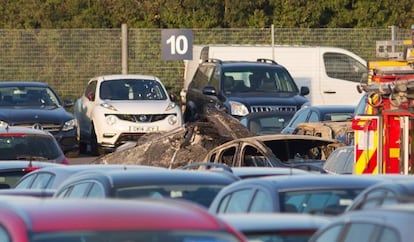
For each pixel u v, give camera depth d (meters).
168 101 80.25
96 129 79.31
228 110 79.69
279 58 94.69
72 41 101.12
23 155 55.19
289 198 25.64
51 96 80.12
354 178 27.34
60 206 17.06
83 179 30.06
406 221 18.30
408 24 120.12
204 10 119.56
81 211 16.66
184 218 16.59
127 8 121.50
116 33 101.62
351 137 54.94
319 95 94.12
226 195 27.16
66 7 122.31
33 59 100.44
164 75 102.81
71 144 77.38
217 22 119.75
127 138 78.25
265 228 20.92
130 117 78.44
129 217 16.42
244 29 103.81
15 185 43.53
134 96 80.81
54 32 100.62
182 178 29.03
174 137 57.03
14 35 99.94
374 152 40.12
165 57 91.94
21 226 16.14
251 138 49.78
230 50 95.12
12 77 100.12
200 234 16.27
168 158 56.41
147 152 57.50
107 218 16.34
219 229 16.44
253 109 79.50
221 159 49.78
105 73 101.44
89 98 81.81
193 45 97.00
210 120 59.06
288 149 50.22
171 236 16.14
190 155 56.03
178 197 28.08
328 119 66.94
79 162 75.12
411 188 24.05
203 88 82.44
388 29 102.38
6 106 78.31
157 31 102.62
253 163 47.75
